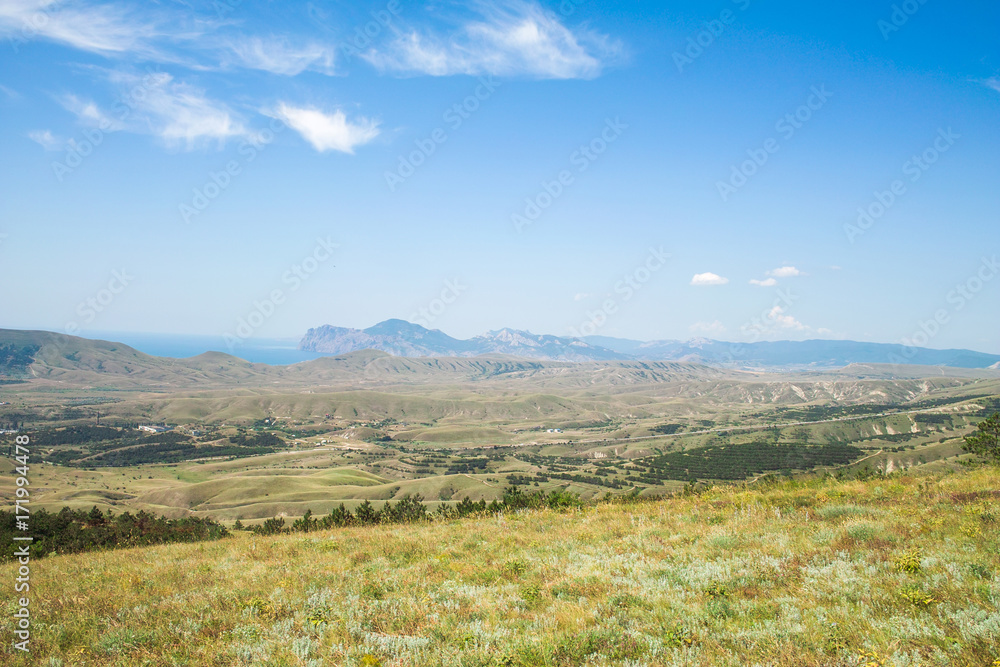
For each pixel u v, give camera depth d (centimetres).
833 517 1585
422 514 3089
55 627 1045
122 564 1798
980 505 1441
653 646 786
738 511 1852
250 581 1367
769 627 812
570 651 782
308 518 3512
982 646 679
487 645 820
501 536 1811
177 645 930
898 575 983
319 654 847
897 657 681
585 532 1738
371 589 1197
